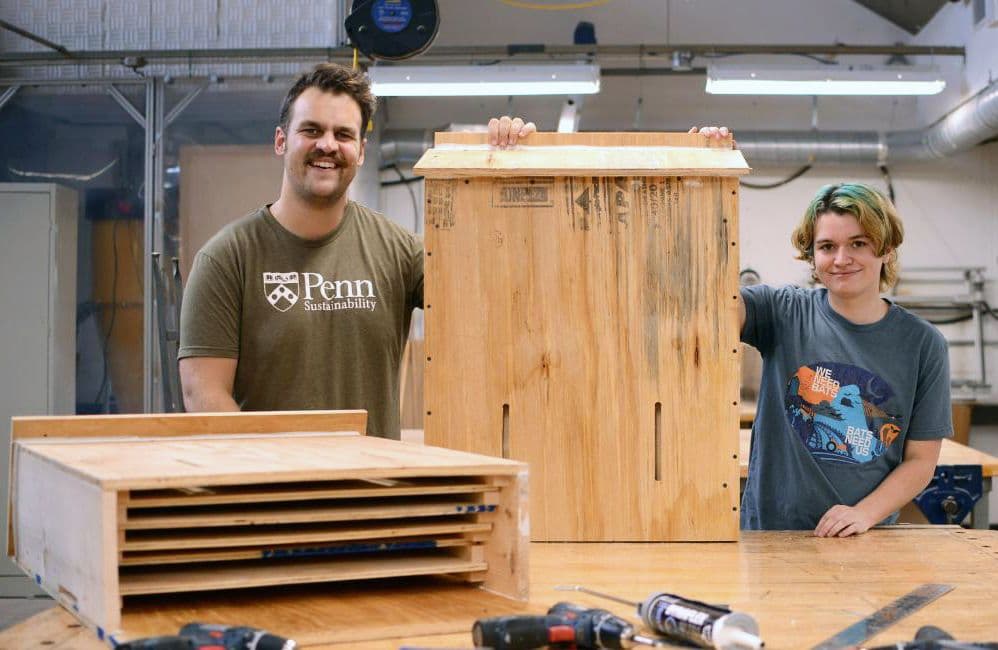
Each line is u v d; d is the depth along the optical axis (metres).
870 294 1.86
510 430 1.51
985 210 6.88
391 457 1.16
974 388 6.69
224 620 1.03
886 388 1.85
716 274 1.53
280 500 1.10
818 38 7.06
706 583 1.26
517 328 1.52
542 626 0.96
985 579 1.29
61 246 4.67
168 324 3.33
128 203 4.92
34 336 4.59
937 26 6.62
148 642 0.87
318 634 0.98
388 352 1.93
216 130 4.79
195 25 4.80
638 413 1.52
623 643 0.94
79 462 1.08
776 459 1.94
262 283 1.86
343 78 1.84
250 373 1.86
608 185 1.52
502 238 1.52
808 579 1.29
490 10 7.13
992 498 6.71
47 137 4.93
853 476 1.86
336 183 1.83
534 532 1.51
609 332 1.52
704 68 6.75
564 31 7.13
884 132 6.62
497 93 5.52
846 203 1.80
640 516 1.52
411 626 1.02
